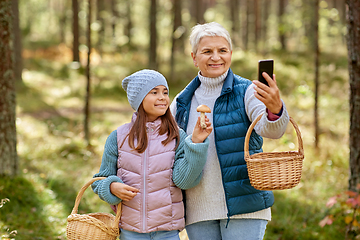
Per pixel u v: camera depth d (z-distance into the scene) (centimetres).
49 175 566
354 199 334
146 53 2345
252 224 233
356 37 372
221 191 234
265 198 232
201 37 234
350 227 367
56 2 3988
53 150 730
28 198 458
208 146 220
